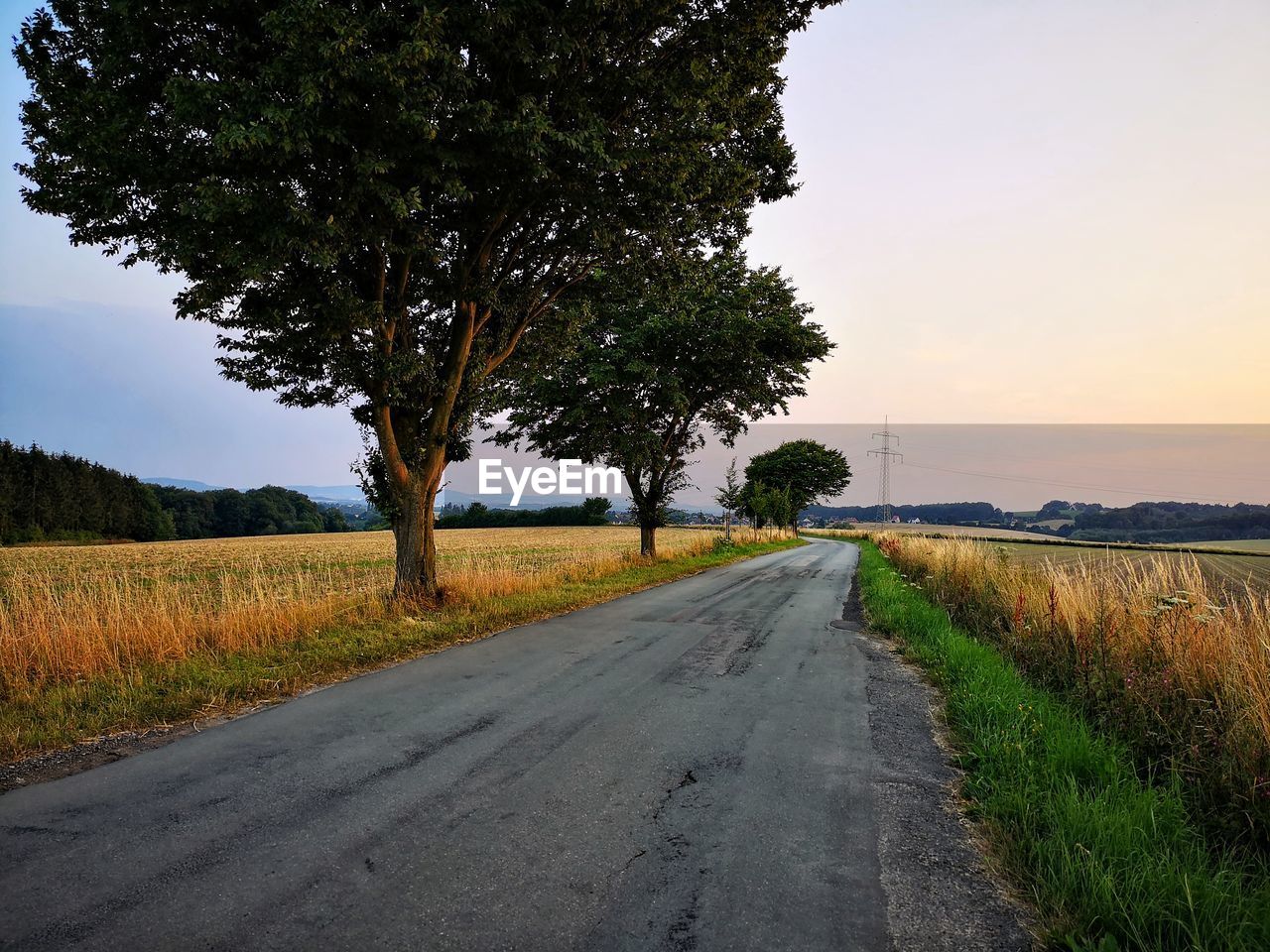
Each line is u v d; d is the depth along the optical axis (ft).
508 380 45.68
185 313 29.73
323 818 11.11
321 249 24.36
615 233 34.53
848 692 20.10
